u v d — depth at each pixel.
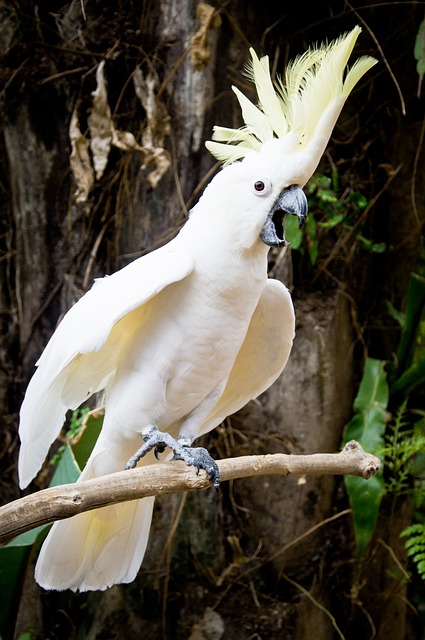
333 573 4.96
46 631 4.98
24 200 5.04
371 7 5.10
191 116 4.66
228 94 4.68
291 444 4.75
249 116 3.07
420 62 4.70
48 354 2.99
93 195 4.90
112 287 2.93
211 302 2.95
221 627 4.71
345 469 3.20
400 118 5.26
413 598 5.65
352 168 5.15
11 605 4.16
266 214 2.88
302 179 2.88
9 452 5.18
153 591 4.73
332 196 4.89
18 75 4.92
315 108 2.86
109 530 3.24
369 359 5.07
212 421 3.67
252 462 3.01
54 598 4.99
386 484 4.96
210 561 4.75
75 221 4.97
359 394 4.95
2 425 5.20
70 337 2.90
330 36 5.03
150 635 4.75
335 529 4.95
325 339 4.82
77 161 4.74
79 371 3.13
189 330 2.97
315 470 3.15
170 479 2.74
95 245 4.93
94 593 4.85
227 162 3.11
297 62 3.11
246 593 4.76
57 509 2.38
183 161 4.70
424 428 5.14
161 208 4.75
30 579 4.98
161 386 3.01
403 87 5.24
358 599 5.05
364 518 4.62
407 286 5.43
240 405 3.65
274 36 4.85
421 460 5.18
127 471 2.67
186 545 4.76
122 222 4.86
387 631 5.24
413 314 4.98
